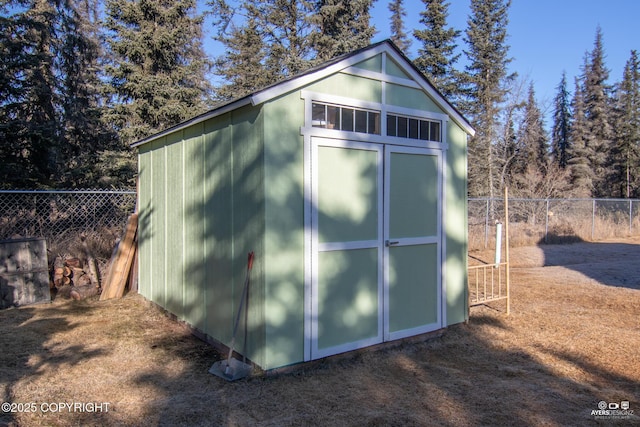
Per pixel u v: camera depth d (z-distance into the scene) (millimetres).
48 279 6797
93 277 7480
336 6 18484
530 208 17000
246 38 19656
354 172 4418
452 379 3994
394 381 3916
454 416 3291
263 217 3820
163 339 5035
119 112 13320
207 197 4883
